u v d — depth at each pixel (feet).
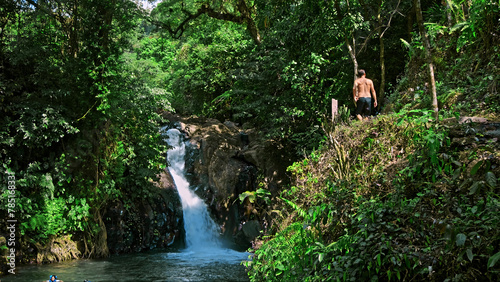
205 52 79.77
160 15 65.67
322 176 25.07
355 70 43.91
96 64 44.70
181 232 55.01
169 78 89.56
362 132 25.89
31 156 43.04
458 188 15.98
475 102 24.85
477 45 29.40
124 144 49.96
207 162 59.93
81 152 43.88
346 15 44.45
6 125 40.22
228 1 62.39
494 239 13.34
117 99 44.78
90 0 44.47
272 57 52.44
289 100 51.11
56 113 41.47
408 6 48.47
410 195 17.85
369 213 17.20
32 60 43.47
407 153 21.31
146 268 39.37
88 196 44.80
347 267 15.71
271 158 56.90
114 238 48.01
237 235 55.47
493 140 17.79
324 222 19.04
